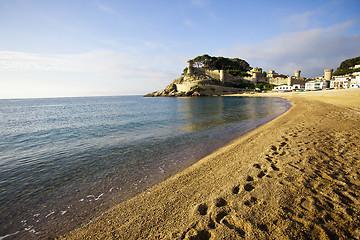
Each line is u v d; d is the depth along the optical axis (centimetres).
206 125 1545
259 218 294
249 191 382
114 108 4422
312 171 442
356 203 309
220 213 324
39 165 733
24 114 3466
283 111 2294
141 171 636
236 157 664
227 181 462
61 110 4406
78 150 928
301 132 889
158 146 945
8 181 595
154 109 3603
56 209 435
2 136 1370
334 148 601
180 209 371
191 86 9688
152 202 418
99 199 470
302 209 304
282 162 519
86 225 365
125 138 1156
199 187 459
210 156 731
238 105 3809
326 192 349
